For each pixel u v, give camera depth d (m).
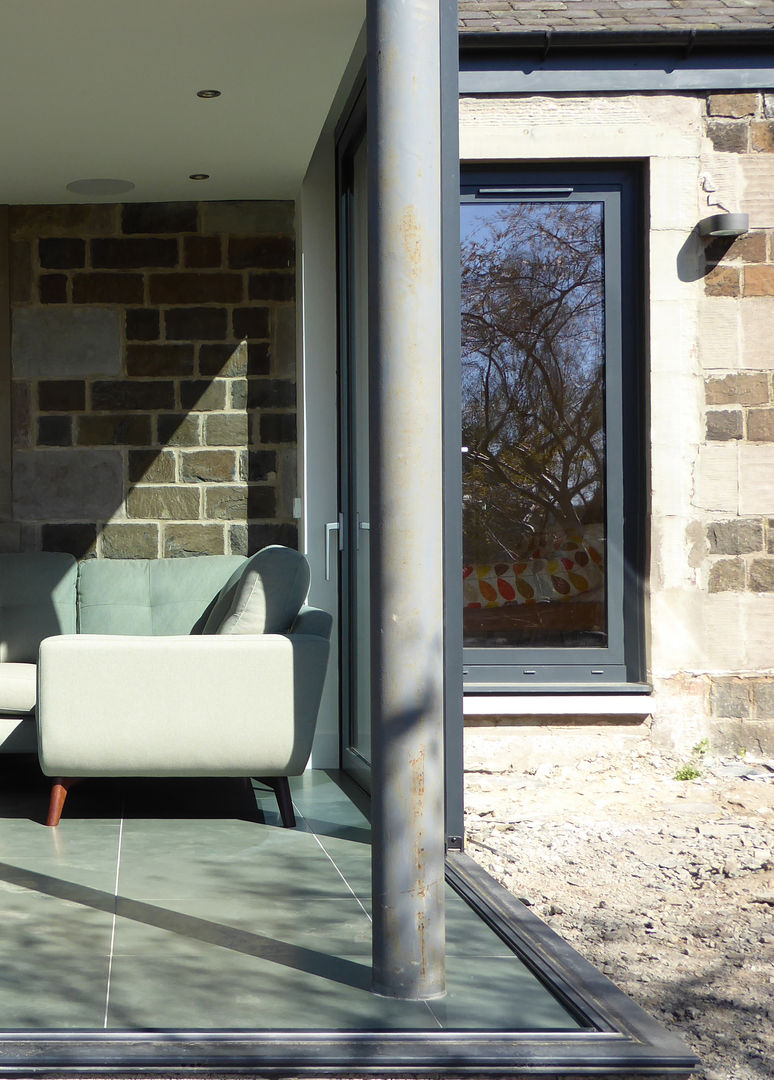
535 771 5.31
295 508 5.66
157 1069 2.16
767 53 5.43
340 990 2.59
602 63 5.40
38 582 5.34
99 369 5.73
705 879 3.65
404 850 2.57
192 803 4.62
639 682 5.48
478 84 5.38
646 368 5.46
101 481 5.73
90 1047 2.21
